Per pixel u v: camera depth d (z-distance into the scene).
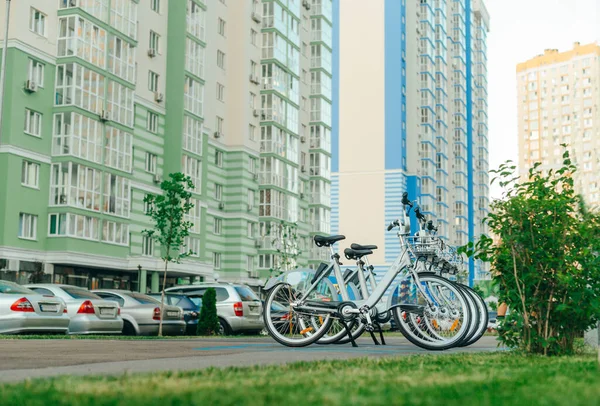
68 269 34.44
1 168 31.55
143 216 40.19
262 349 10.19
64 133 33.81
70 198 33.50
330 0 64.19
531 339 8.79
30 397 4.32
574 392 4.50
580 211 8.87
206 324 20.44
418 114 77.19
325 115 61.75
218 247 48.16
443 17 86.19
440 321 9.59
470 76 98.56
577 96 104.25
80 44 34.50
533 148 155.50
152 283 40.34
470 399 4.19
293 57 56.06
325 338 10.76
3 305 14.93
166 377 5.59
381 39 72.19
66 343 11.84
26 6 32.66
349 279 10.27
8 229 31.41
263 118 52.31
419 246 9.91
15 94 31.95
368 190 71.19
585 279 8.73
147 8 41.28
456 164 91.12
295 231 53.84
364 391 4.62
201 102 45.09
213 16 48.09
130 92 38.03
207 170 46.19
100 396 4.39
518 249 8.77
